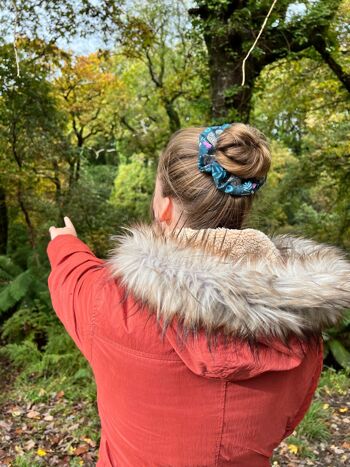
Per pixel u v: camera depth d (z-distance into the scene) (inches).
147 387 28.1
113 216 385.4
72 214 370.3
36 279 277.1
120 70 482.3
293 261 28.2
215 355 26.0
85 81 436.8
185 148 31.7
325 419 152.6
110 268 28.6
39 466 129.8
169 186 31.6
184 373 27.5
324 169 297.7
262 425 29.3
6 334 248.1
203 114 310.0
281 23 220.7
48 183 373.7
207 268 26.0
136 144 498.3
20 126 306.8
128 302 28.0
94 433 145.1
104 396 30.2
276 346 26.7
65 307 30.6
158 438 28.9
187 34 264.5
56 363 203.3
